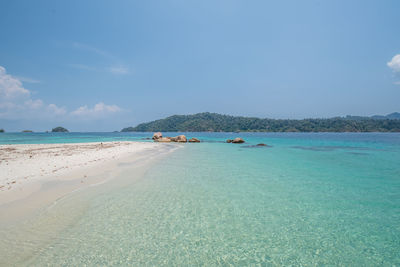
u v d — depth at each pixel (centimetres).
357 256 443
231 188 909
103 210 647
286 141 5219
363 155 2200
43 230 510
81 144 3400
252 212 656
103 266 391
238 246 475
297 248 471
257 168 1393
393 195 827
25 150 2244
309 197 801
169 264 406
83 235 498
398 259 433
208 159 1830
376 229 556
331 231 546
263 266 406
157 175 1137
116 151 2236
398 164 1598
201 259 425
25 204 657
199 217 616
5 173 1034
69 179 970
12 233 488
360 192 868
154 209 667
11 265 380
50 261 398
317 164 1582
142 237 500
